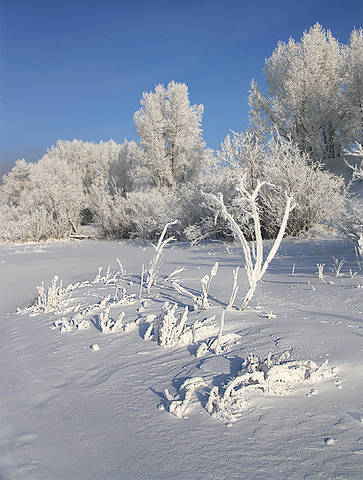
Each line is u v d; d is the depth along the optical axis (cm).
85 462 163
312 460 150
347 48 2389
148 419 195
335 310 385
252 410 189
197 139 2677
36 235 2472
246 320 340
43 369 289
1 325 474
